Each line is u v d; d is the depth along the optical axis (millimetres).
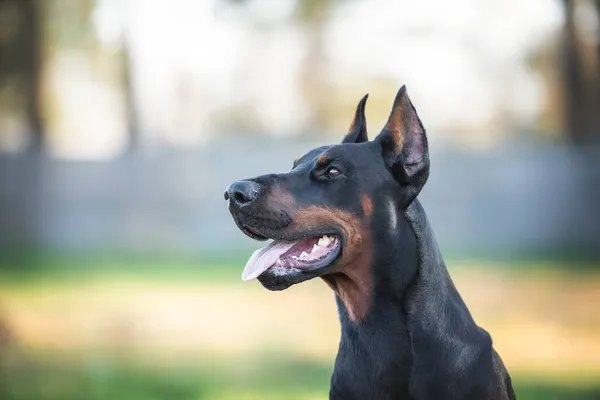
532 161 21969
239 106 40312
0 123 28734
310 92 38969
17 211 23625
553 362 9914
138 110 32688
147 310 13812
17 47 26375
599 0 22781
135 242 23375
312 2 37406
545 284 15469
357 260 4273
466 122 37125
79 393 8781
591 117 23344
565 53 23547
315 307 14703
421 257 4297
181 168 23594
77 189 23656
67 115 40156
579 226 21297
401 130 4359
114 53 33562
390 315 4250
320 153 4406
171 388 8961
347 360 4352
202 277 17609
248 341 11688
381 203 4289
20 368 9773
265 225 4215
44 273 18031
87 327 12250
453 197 22328
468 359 4234
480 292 14734
